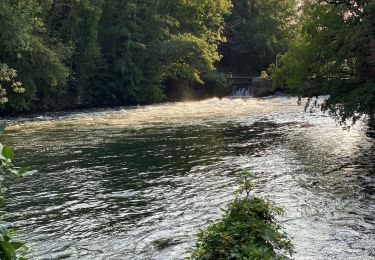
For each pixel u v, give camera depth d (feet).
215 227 19.79
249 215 20.20
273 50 222.48
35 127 95.76
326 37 70.79
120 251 33.42
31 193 47.57
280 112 118.21
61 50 131.13
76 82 148.05
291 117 107.55
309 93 73.26
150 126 95.96
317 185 49.34
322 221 38.27
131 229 37.60
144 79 157.48
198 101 162.30
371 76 65.67
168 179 52.75
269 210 20.53
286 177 53.06
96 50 145.59
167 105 146.72
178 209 42.22
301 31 76.74
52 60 120.78
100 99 155.12
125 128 93.09
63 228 37.93
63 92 138.00
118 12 156.76
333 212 40.45
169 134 85.10
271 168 57.62
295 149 69.51
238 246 18.02
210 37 185.26
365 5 64.64
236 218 19.90
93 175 54.90
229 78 181.27
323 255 31.60
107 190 48.57
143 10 163.94
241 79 180.04
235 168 57.82
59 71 123.95
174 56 158.81
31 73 121.80
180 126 95.71
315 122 97.81
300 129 88.94
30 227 38.14
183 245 34.12
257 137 80.89
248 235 18.60
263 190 47.80
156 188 49.11
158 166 59.31
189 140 78.54
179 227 37.76
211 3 180.86
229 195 46.09
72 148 71.46
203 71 173.17
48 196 46.55
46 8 133.18
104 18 158.10
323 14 72.18
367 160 60.54
